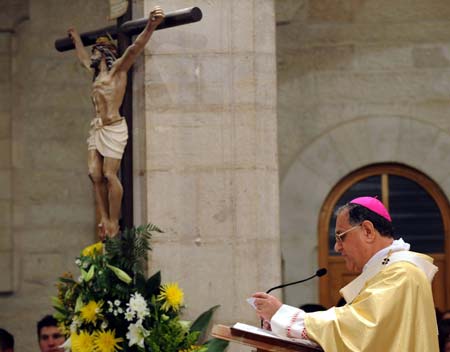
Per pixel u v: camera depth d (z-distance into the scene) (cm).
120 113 1820
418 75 2428
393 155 2420
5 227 2394
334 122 2427
